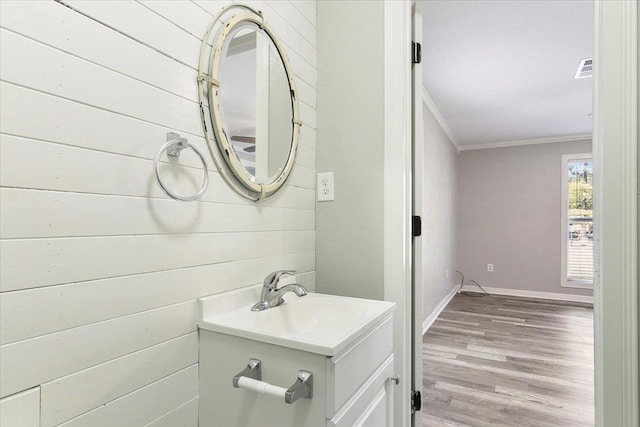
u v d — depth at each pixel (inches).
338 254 56.2
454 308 166.1
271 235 47.6
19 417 22.1
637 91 38.9
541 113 149.3
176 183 33.5
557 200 188.1
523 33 89.3
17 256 22.2
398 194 52.1
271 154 47.3
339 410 29.4
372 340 36.9
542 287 190.9
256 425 31.8
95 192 26.7
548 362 102.3
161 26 32.4
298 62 54.5
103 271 27.2
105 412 27.2
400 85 52.7
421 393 57.1
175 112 33.5
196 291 35.6
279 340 30.4
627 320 38.7
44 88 23.8
